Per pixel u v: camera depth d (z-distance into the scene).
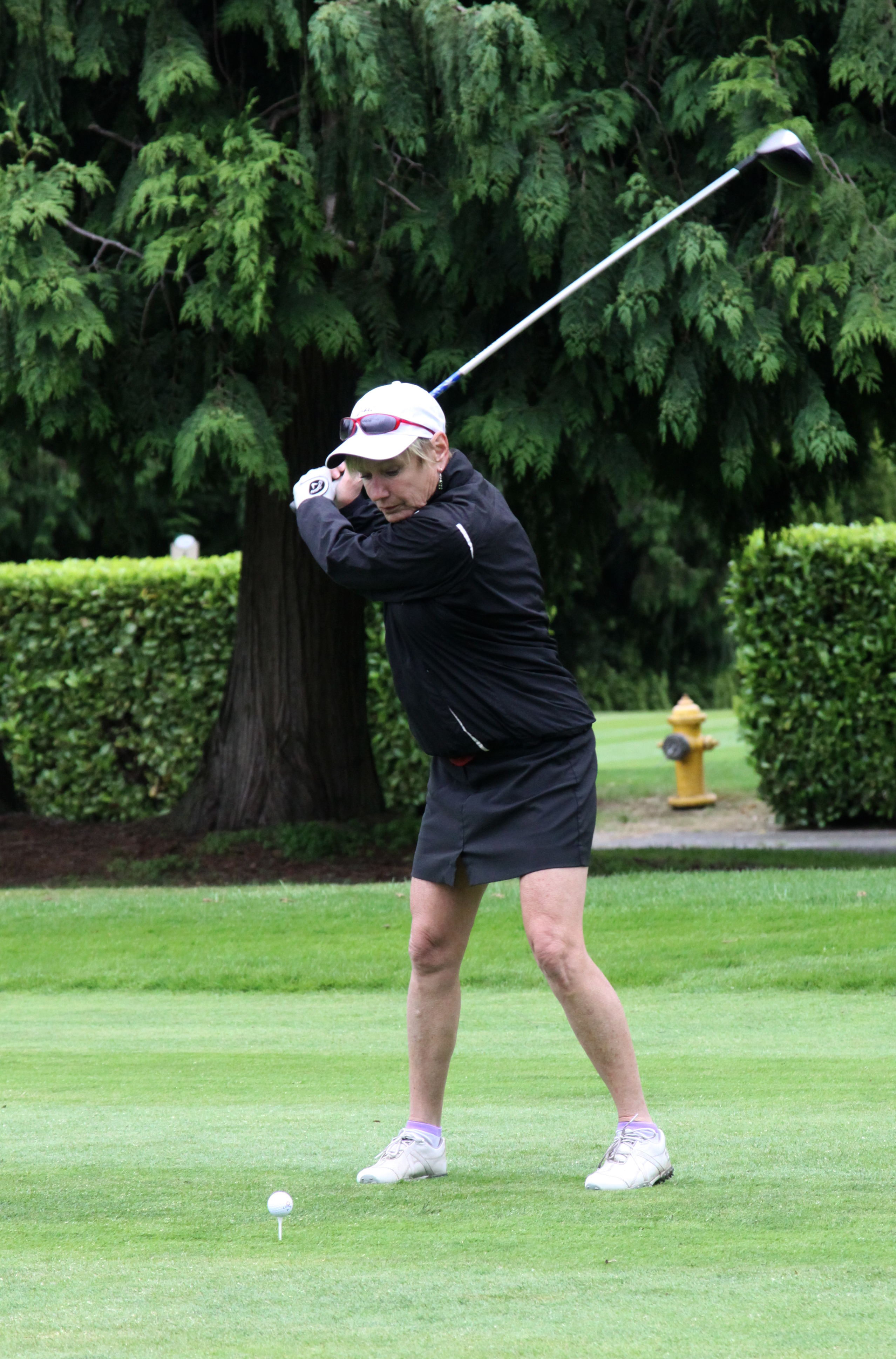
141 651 62.56
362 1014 25.95
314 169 36.97
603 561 123.50
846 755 56.50
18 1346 8.52
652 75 40.09
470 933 13.73
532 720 13.29
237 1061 20.92
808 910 31.86
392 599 13.20
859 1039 21.91
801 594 56.38
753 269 37.66
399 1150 13.23
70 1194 12.61
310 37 34.44
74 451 45.34
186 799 48.06
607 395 38.50
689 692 129.38
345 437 13.38
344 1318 9.01
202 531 109.12
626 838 57.94
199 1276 10.04
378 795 48.12
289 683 46.75
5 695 63.38
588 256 36.88
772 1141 14.56
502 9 34.72
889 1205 11.84
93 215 39.72
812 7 37.94
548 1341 8.47
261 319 36.00
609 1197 12.32
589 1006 13.04
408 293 39.84
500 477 42.66
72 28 38.59
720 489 45.94
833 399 41.28
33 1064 20.62
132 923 34.34
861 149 38.84
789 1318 8.87
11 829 50.16
